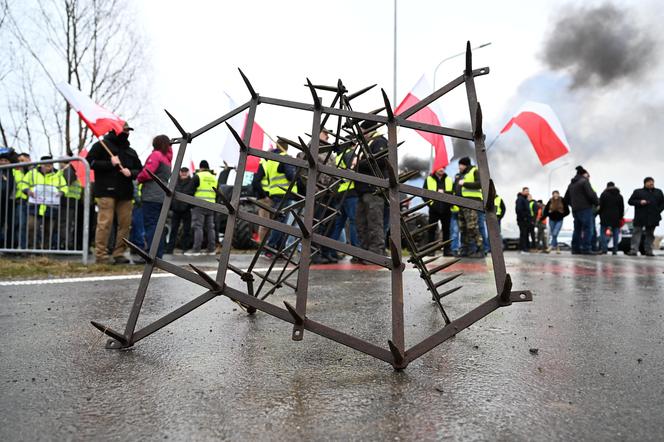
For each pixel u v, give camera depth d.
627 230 19.05
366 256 1.87
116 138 6.76
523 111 11.46
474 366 1.92
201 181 10.60
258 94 2.27
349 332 2.59
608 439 1.27
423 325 2.81
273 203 8.24
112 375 1.80
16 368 1.90
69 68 16.33
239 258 9.10
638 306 3.49
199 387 1.66
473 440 1.26
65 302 3.59
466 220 10.03
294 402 1.52
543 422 1.37
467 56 1.88
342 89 2.31
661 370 1.88
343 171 1.99
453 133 1.89
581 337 2.45
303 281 1.92
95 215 8.88
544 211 15.69
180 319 2.89
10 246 7.39
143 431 1.32
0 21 15.45
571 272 6.49
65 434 1.30
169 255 9.86
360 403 1.51
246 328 2.63
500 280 1.75
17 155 8.84
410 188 1.87
